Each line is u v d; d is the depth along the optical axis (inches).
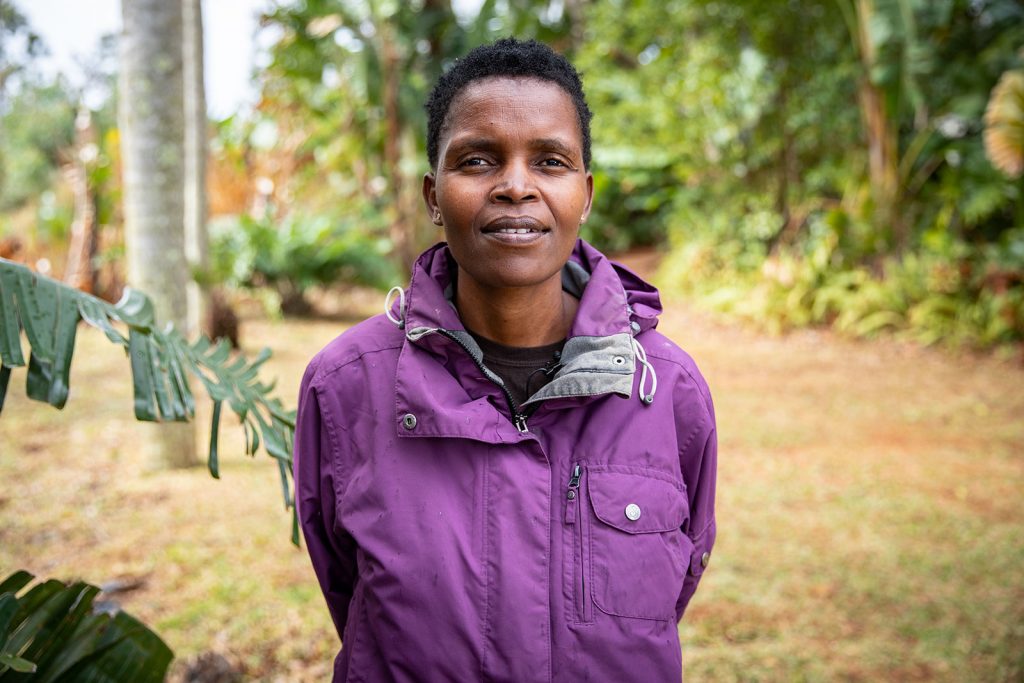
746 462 206.7
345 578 52.6
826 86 425.4
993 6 400.8
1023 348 343.0
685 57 468.1
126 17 174.7
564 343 48.3
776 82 445.7
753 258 464.1
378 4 430.9
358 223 553.3
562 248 43.6
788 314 410.6
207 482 179.3
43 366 49.5
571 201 43.2
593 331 45.6
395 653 41.5
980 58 392.2
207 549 143.9
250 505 166.1
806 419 249.9
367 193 577.0
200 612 120.8
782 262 424.8
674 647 44.1
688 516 49.5
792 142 472.1
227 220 460.8
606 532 43.1
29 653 55.7
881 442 225.1
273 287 450.9
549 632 41.4
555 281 47.6
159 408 55.0
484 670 40.8
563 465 44.3
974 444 222.7
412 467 43.3
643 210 645.9
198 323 312.2
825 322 414.0
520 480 42.8
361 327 49.1
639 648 42.4
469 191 42.1
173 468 187.5
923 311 370.9
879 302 388.2
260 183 518.9
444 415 42.4
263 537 149.8
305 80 512.1
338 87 527.2
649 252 622.8
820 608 128.2
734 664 111.9
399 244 487.8
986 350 352.2
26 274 51.5
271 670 106.1
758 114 461.7
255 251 427.5
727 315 434.0
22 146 888.3
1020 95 301.6
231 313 326.3
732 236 484.1
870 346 373.7
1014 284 366.3
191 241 290.8
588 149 48.4
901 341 374.3
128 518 157.8
